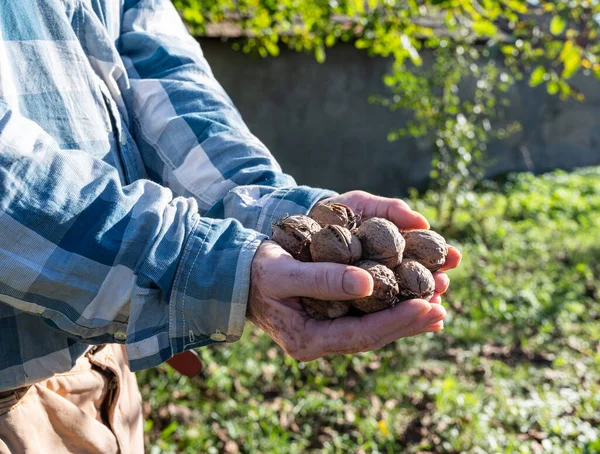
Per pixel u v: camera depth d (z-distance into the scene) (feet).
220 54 40.55
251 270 4.62
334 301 4.70
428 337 18.89
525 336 19.99
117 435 6.15
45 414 5.53
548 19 17.49
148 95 6.49
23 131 4.43
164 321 4.66
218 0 20.17
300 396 15.43
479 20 17.31
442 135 32.58
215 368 15.83
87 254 4.48
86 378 5.86
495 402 15.48
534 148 47.47
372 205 6.01
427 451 13.75
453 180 32.81
